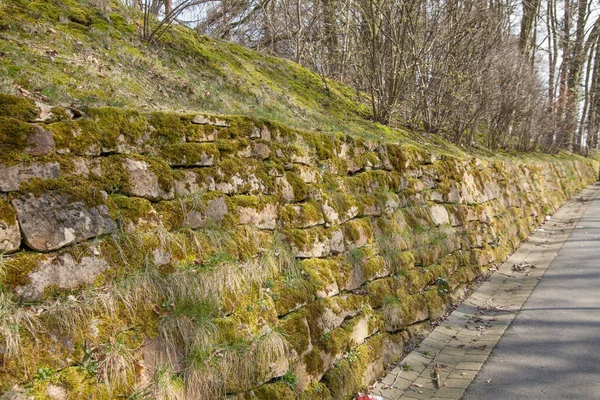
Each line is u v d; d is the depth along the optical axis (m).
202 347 3.07
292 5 15.05
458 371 4.61
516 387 4.15
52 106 2.97
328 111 8.66
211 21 11.97
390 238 5.79
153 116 3.56
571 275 7.43
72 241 2.73
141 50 5.93
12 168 2.58
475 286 7.23
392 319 5.08
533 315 5.86
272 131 4.66
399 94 9.88
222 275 3.46
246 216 3.97
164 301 3.06
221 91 6.31
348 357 4.26
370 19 9.44
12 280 2.41
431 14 10.30
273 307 3.73
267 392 3.35
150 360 2.84
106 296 2.75
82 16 5.65
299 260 4.30
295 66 10.39
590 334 5.11
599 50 28.44
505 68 13.56
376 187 6.00
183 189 3.56
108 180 3.07
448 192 7.71
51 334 2.44
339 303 4.45
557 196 15.70
